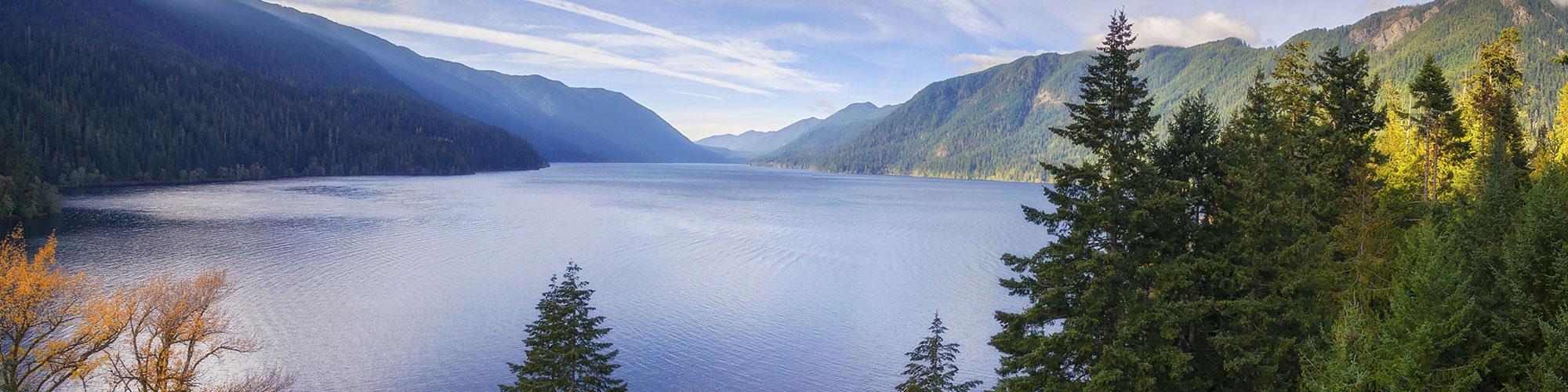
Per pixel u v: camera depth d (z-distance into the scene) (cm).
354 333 5284
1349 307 2359
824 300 6631
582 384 3180
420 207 14962
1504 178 3253
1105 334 2633
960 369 4859
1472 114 4706
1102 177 2566
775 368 4844
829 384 4606
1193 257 2530
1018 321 2745
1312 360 2342
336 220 12012
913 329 5741
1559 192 2784
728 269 8106
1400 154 4875
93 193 17000
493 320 5712
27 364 2912
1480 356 2297
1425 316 2338
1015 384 2750
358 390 4272
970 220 14250
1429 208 3147
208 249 8675
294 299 6178
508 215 13700
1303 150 3422
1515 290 2286
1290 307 2523
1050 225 2703
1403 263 2627
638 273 7781
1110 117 2573
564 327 3120
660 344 5253
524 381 3112
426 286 6831
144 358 3606
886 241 10800
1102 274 2475
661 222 12912
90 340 3053
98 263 7525
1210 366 2659
